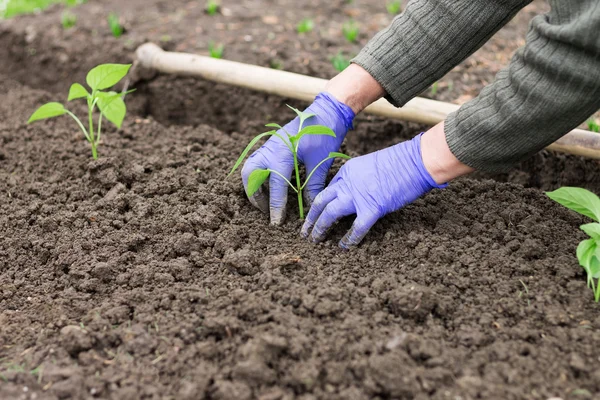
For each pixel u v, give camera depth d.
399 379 1.59
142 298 1.75
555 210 1.89
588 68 1.59
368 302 1.71
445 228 1.84
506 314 1.70
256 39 2.55
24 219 1.93
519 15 2.60
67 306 1.75
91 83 1.95
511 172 2.10
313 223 1.83
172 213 1.91
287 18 2.74
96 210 1.93
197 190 1.97
